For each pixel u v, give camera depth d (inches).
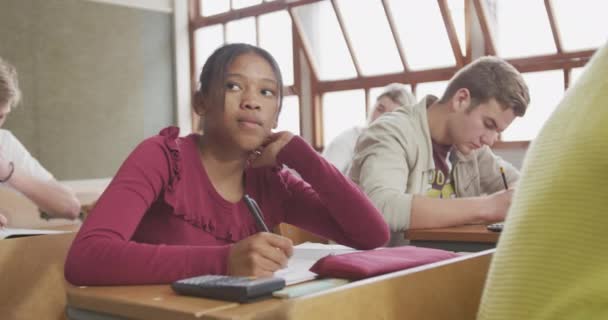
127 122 317.7
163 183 46.2
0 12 278.4
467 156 92.2
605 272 20.5
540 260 21.5
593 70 22.7
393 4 245.4
